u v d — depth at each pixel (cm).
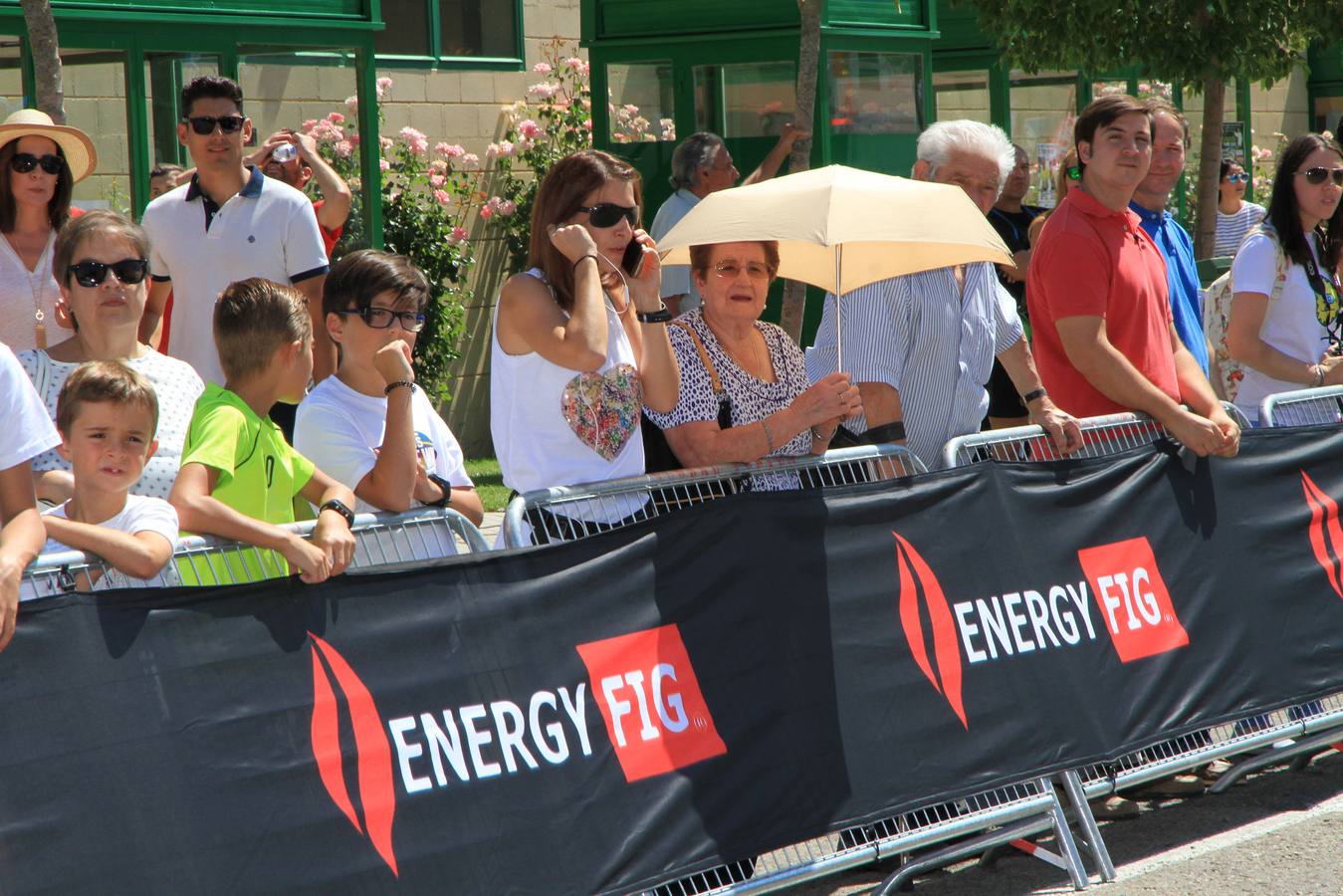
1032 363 1549
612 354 1238
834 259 1404
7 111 2056
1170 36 2680
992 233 1248
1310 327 1716
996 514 1328
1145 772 1376
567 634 1093
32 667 896
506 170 3412
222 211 1638
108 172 2161
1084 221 1480
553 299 1212
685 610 1151
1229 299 1973
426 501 1206
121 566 946
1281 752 1522
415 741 1014
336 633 1003
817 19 2311
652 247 1229
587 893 1052
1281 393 1644
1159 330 1516
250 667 966
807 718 1184
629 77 2848
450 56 3322
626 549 1131
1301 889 1236
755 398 1316
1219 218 3353
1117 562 1395
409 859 995
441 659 1038
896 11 2817
